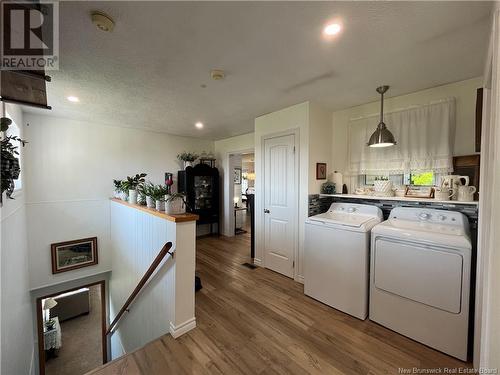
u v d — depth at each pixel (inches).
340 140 125.1
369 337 77.3
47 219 141.3
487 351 36.8
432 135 93.8
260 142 138.6
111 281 163.5
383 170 107.9
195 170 203.8
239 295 106.1
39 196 138.1
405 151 101.0
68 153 148.2
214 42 64.0
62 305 197.2
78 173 152.4
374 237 84.3
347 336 77.9
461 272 66.5
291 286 115.1
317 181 118.6
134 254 119.4
